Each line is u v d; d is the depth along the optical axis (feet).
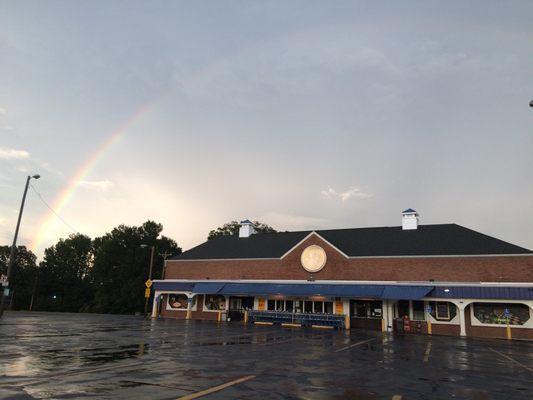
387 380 35.14
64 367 35.01
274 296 131.54
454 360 50.80
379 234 137.90
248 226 168.04
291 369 39.22
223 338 70.38
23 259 360.89
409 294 109.81
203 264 151.53
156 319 136.98
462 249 116.26
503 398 29.35
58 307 323.98
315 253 131.75
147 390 27.27
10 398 23.73
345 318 114.73
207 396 26.37
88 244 382.83
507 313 100.94
